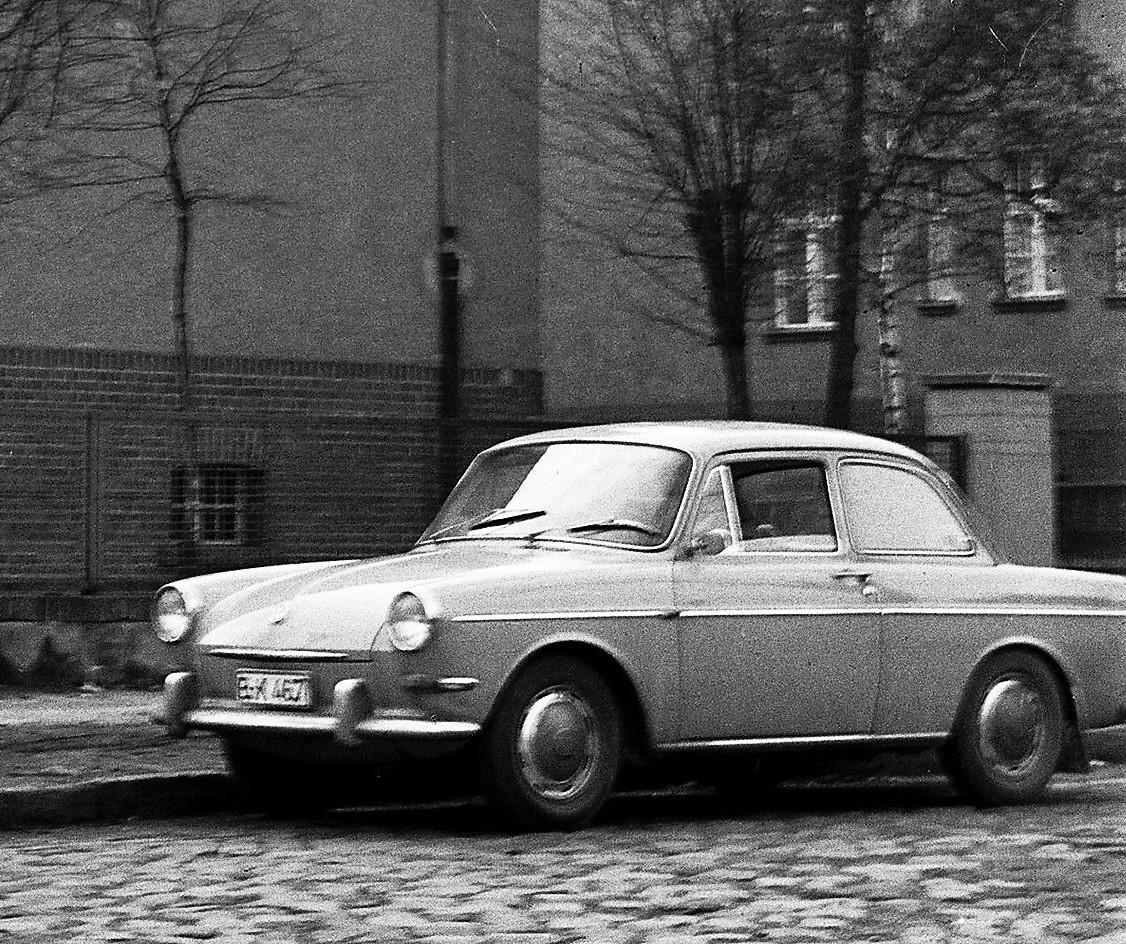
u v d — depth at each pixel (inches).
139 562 1017.5
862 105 1112.2
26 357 1380.4
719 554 619.5
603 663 596.4
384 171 1584.6
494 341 1670.8
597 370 1706.4
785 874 508.7
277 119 1515.7
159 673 1015.0
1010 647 671.8
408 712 570.3
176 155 1315.2
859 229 1133.7
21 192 1226.0
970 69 1129.4
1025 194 1210.6
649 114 1115.9
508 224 1672.0
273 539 1046.4
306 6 1515.7
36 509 997.2
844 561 642.8
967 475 1242.0
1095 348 1509.6
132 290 1433.3
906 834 588.4
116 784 629.0
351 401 1531.7
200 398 1454.2
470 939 426.0
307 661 585.0
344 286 1560.0
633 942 422.0
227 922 447.5
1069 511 1510.8
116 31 1254.9
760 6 1094.4
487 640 570.9
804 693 627.2
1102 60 1187.3
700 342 1683.1
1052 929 434.0
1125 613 696.4
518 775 579.2
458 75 1630.2
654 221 1429.6
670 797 703.1
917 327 1605.6
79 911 463.5
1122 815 641.0
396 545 1072.8
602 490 629.3
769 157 1104.8
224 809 647.1
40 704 918.4
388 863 532.4
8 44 1031.6
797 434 653.3
